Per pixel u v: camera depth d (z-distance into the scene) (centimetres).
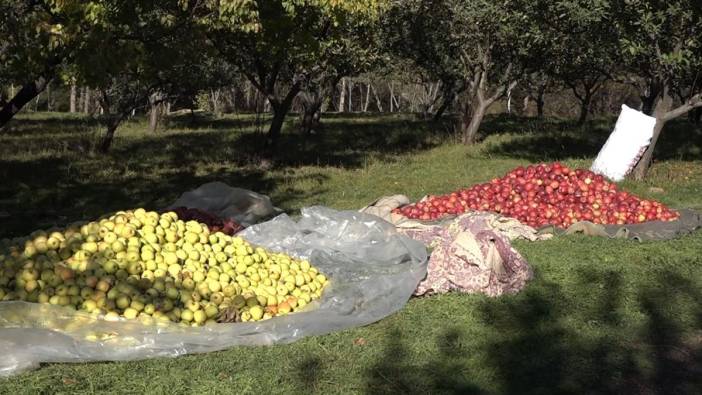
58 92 5859
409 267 693
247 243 680
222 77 2581
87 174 1647
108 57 963
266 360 525
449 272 683
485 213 934
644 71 1570
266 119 3534
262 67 1850
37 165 1761
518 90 5366
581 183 1030
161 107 3288
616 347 570
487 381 505
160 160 1922
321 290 657
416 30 2422
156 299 568
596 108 5372
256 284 627
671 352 566
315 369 514
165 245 632
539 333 589
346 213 776
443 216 994
